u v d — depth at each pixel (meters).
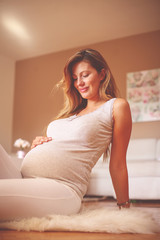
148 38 4.73
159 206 2.48
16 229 0.97
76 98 1.47
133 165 3.17
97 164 3.53
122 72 4.85
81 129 1.18
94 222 0.96
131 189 3.10
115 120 1.24
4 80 5.61
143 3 3.91
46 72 5.55
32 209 1.01
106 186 3.32
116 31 4.72
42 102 5.50
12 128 5.68
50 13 4.14
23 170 1.22
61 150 1.16
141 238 0.86
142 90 4.65
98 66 1.33
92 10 4.07
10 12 4.11
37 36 4.86
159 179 3.02
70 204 1.10
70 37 4.92
